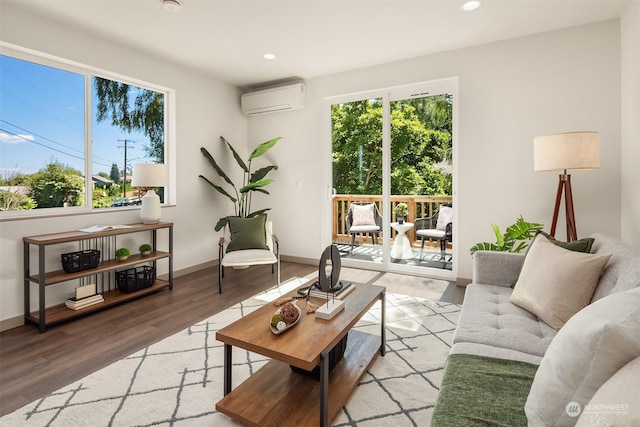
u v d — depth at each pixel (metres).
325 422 1.51
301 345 1.55
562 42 3.24
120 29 3.18
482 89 3.60
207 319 2.87
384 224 4.33
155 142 4.03
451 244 3.94
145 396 1.83
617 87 3.05
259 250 3.78
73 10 2.83
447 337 2.51
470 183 3.71
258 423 1.55
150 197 3.55
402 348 2.34
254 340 1.61
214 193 4.66
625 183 2.95
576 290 1.68
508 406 1.12
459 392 1.20
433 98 3.98
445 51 3.75
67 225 3.12
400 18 3.00
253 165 5.15
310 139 4.71
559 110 3.28
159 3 2.74
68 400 1.80
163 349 2.35
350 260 4.60
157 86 3.93
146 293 3.49
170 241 3.68
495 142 3.56
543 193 3.38
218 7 2.79
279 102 4.65
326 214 4.71
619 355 0.77
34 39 2.88
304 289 2.25
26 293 2.81
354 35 3.34
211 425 1.61
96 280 3.35
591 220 3.18
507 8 2.86
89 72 3.37
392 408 1.73
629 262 1.54
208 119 4.54
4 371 2.09
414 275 4.17
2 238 2.72
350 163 4.54
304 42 3.49
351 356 2.14
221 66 4.18
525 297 1.89
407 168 4.18
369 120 4.38
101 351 2.33
